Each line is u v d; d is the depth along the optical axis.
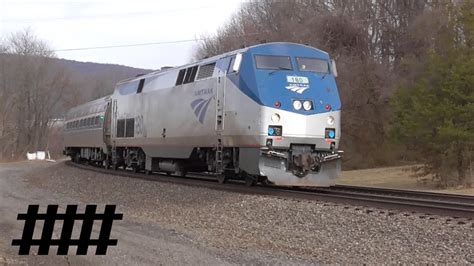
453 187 23.31
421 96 23.95
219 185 18.80
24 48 85.31
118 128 28.88
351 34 40.28
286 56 17.33
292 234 11.06
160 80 23.72
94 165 37.00
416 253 9.17
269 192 16.62
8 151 81.19
